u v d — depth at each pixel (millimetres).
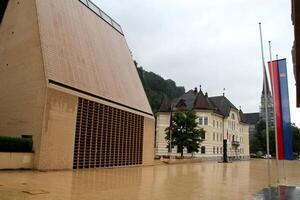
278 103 19953
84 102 24453
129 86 34719
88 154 24594
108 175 20359
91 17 33719
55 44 23969
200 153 62406
